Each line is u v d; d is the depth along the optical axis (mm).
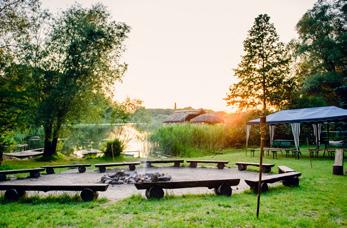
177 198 7797
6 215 6223
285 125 30734
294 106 35062
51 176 13266
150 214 6141
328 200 7324
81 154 25406
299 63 41906
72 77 21531
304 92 37656
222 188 8164
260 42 30141
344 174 11883
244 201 7266
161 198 7773
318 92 38031
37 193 9203
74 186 7758
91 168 16469
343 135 31984
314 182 10078
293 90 34812
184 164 17844
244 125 29641
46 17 20844
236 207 6707
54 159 20781
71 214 6242
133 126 29859
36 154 21984
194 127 26344
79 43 21375
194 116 60281
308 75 40594
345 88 33469
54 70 21156
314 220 5699
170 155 24125
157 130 26641
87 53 21844
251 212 6223
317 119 18531
